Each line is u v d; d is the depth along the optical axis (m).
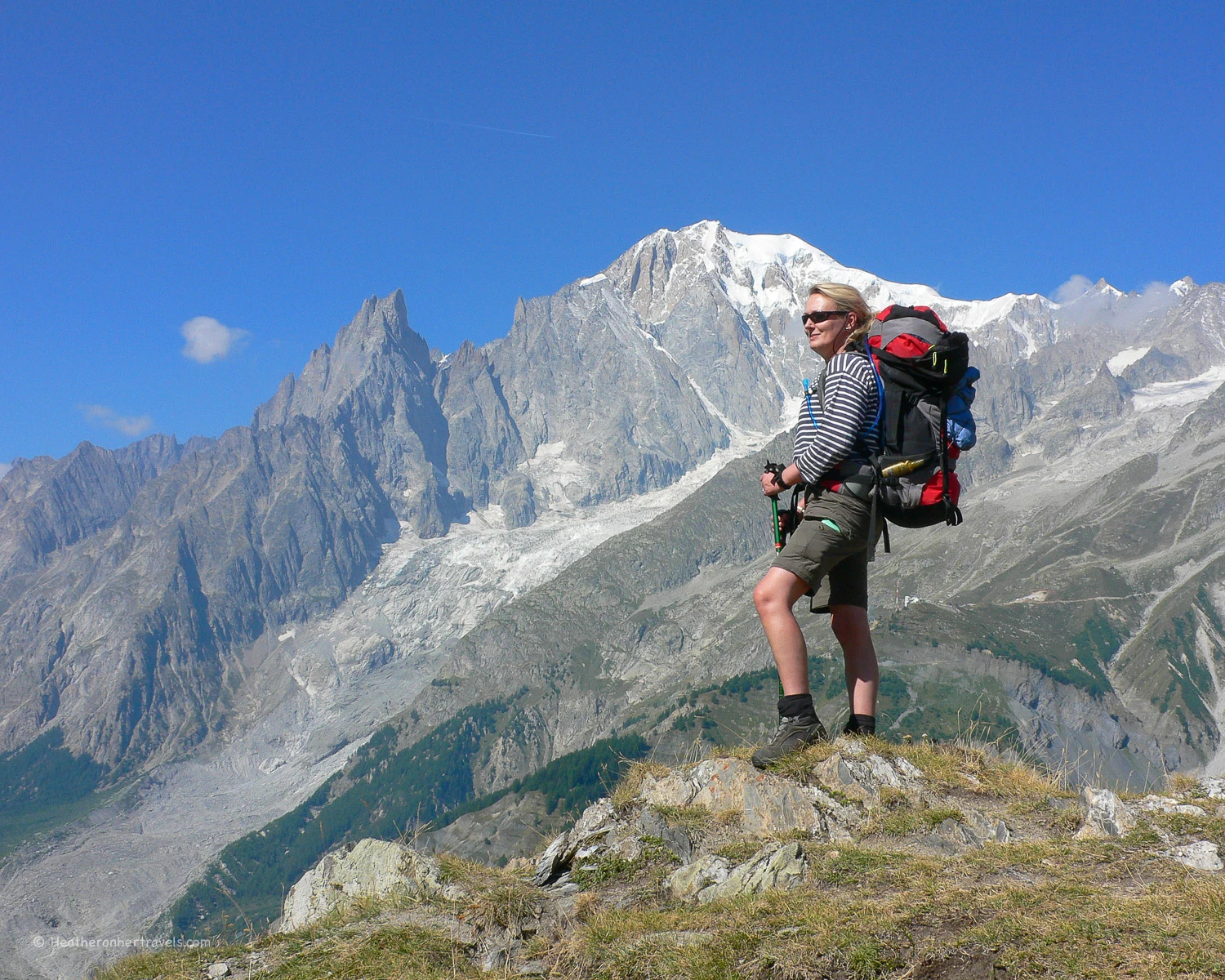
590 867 3.57
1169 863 2.92
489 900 3.37
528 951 3.15
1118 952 2.38
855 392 3.33
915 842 3.38
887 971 2.53
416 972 3.14
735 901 3.08
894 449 3.35
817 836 3.47
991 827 3.44
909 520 3.40
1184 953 2.33
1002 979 2.42
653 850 3.56
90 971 3.61
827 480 3.46
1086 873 2.92
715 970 2.69
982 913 2.65
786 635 3.69
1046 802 3.56
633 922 3.06
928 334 3.37
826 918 2.76
